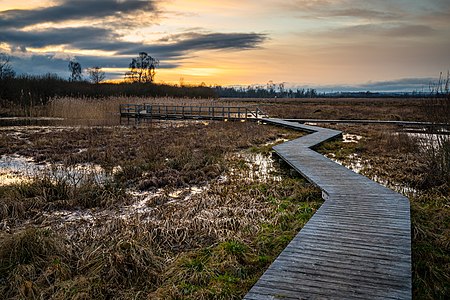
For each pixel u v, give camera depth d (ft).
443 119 33.81
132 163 37.47
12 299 14.49
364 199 22.72
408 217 19.31
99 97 138.21
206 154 42.86
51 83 138.51
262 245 18.62
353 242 16.07
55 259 16.94
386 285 12.57
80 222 22.41
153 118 93.81
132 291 15.07
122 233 19.76
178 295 14.51
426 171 33.65
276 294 12.14
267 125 79.51
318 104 180.65
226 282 15.31
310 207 24.08
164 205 25.57
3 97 116.06
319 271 13.56
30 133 63.57
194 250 18.43
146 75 275.18
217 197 26.55
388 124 82.12
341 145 51.62
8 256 16.79
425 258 17.15
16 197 25.45
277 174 34.94
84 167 38.17
